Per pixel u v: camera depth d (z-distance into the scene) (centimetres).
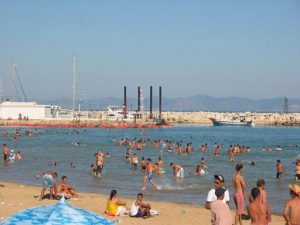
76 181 3416
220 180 1417
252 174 3931
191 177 3641
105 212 2097
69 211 845
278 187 3164
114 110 19562
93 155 5747
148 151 6512
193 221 1958
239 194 1641
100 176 3691
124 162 4822
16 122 15538
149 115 19588
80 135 11394
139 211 2027
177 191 2947
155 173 3800
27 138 9869
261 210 1247
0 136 10388
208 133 14150
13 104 16200
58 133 12131
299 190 1252
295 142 9681
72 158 5344
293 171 4197
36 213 838
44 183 2459
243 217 1947
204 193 2870
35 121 15912
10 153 5072
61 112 18050
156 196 2759
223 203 1061
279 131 16512
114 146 7469
